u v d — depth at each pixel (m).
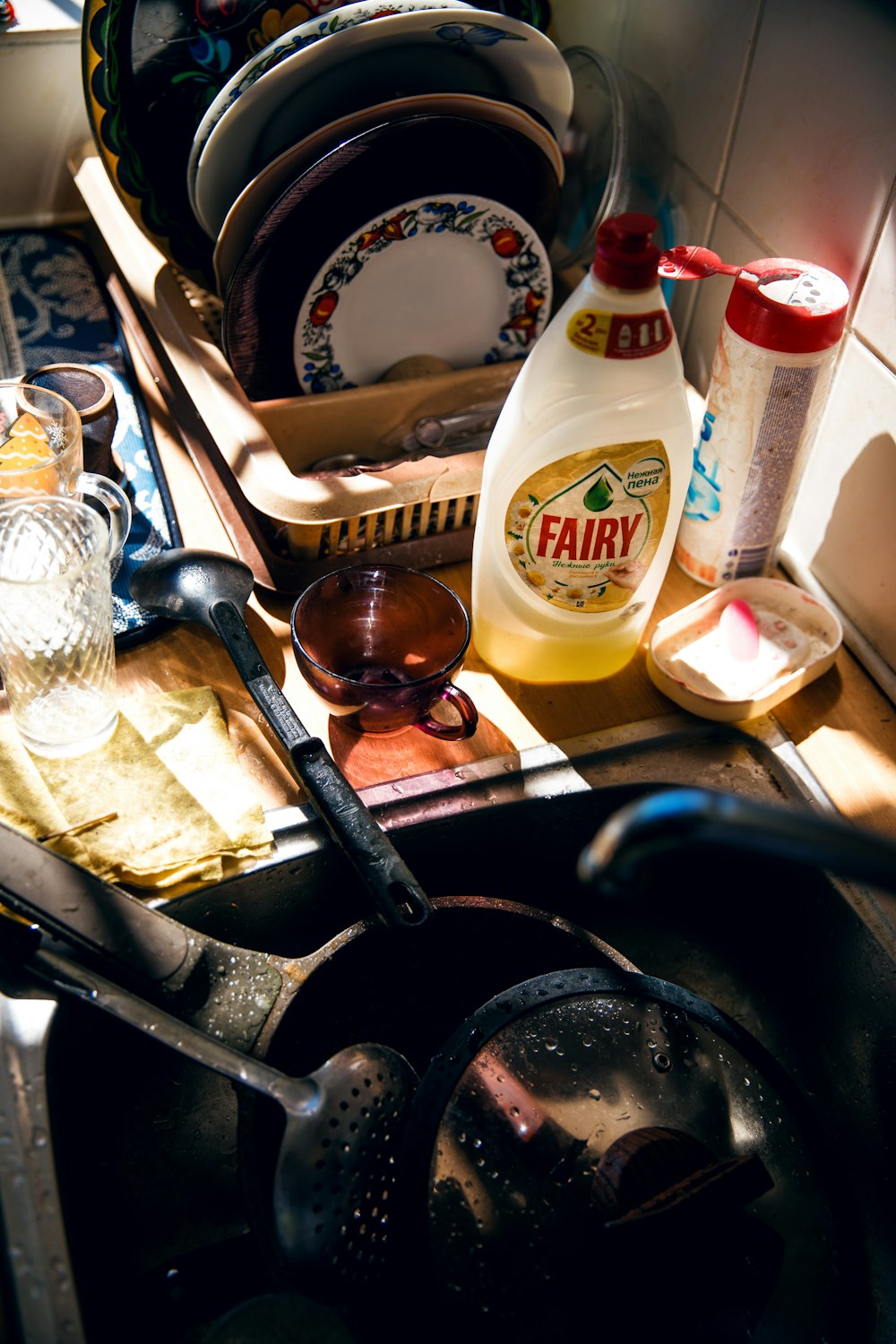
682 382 0.78
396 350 1.02
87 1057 0.78
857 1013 0.81
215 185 0.94
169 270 1.05
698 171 0.99
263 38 1.01
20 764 0.81
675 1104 0.71
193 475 1.01
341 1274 0.66
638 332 0.75
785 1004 0.85
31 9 1.12
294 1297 0.61
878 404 0.86
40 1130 0.66
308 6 1.01
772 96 0.90
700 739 0.87
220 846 0.79
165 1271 0.72
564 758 0.85
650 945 0.89
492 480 0.81
